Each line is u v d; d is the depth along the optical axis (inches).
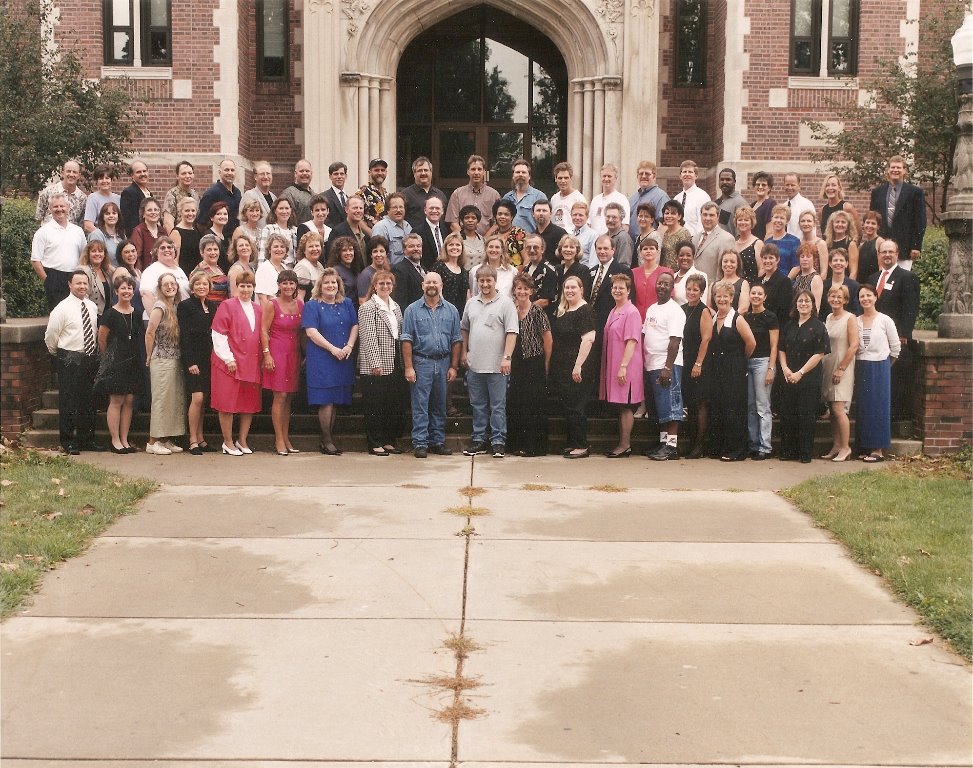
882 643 208.4
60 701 180.4
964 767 161.3
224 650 201.5
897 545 263.4
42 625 213.5
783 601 231.0
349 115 649.6
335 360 381.4
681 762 161.8
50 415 400.2
